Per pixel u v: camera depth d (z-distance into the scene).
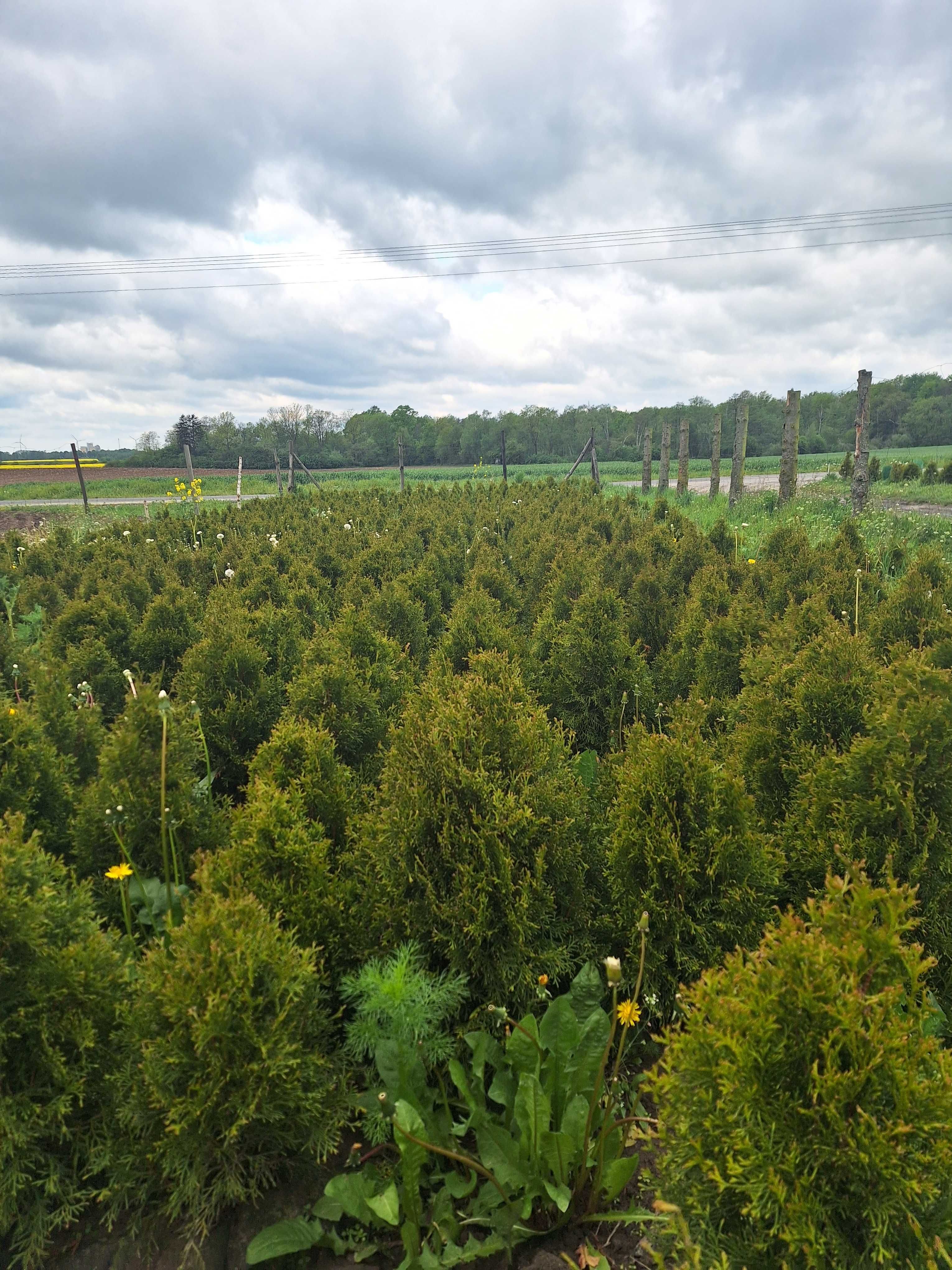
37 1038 2.68
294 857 3.30
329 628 8.52
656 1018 3.43
